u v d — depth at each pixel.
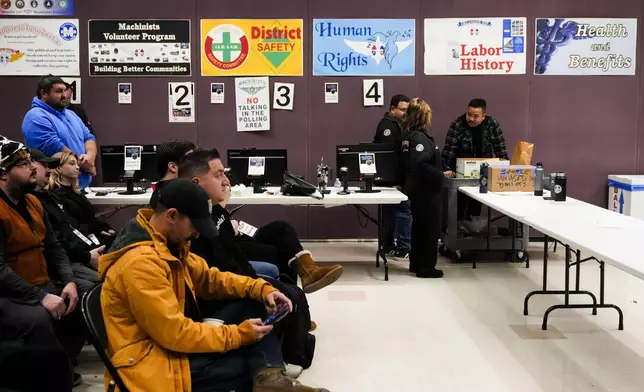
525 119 6.66
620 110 6.66
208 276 2.56
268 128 6.66
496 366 3.49
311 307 4.52
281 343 2.89
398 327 4.11
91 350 3.64
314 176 6.72
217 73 6.58
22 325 2.63
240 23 6.54
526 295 4.79
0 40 6.47
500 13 6.54
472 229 5.94
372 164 5.42
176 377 2.15
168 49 6.54
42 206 3.27
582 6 6.54
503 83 6.62
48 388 2.47
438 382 3.28
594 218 3.95
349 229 6.82
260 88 6.61
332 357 3.61
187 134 6.64
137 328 2.15
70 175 4.04
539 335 3.96
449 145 6.15
